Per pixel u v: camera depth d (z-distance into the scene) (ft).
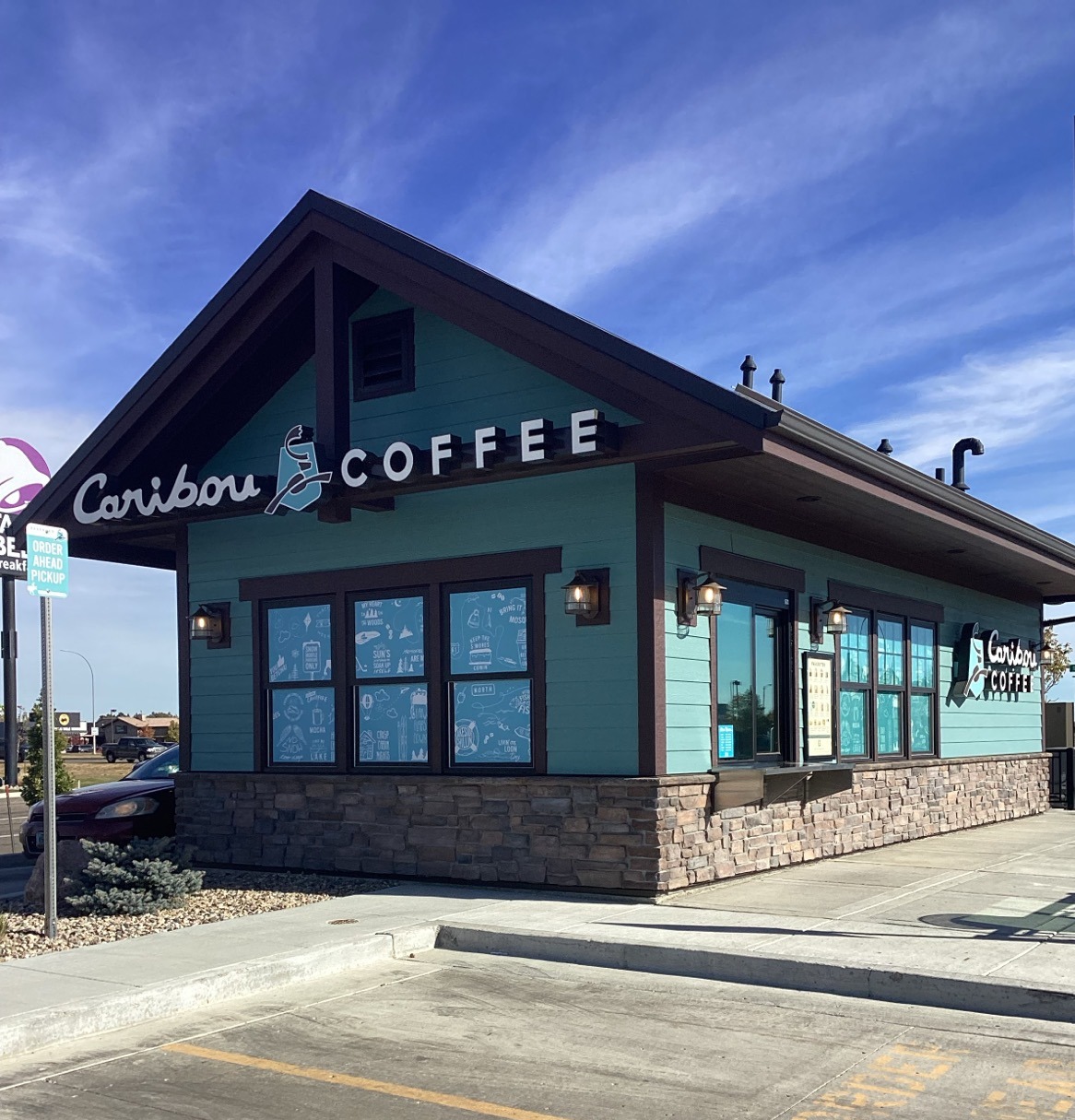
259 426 44.11
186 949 28.48
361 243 38.11
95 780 156.76
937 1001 24.18
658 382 32.53
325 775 40.78
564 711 36.45
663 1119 18.04
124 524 42.78
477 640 38.63
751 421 31.01
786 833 41.29
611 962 28.27
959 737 58.18
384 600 40.70
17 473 115.03
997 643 61.46
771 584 41.81
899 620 52.70
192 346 41.52
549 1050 21.65
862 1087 19.27
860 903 33.40
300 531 42.60
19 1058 21.77
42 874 36.52
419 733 39.70
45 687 31.04
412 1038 22.56
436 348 39.96
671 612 36.11
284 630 42.98
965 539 48.21
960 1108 18.20
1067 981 23.66
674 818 34.94
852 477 36.88
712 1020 23.48
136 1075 20.68
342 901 35.09
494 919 31.48
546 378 37.68
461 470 35.17
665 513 36.06
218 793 43.27
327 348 39.06
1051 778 72.49
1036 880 37.96
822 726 44.62
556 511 37.06
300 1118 18.42
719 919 31.09
